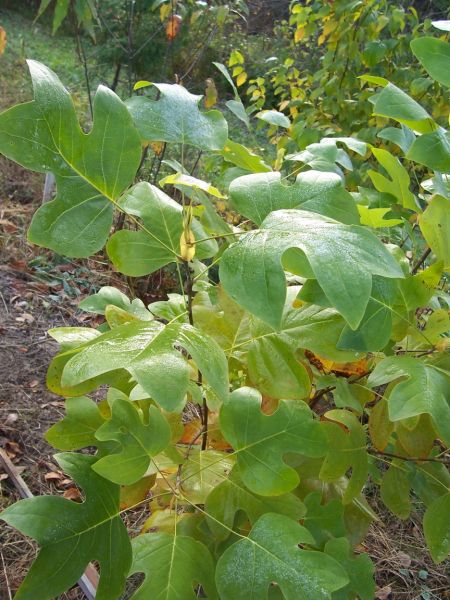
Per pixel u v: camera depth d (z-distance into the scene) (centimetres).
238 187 51
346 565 55
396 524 115
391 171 66
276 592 55
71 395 59
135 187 56
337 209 50
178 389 38
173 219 55
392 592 101
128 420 48
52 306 169
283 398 53
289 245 39
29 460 114
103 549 49
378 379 49
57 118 45
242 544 48
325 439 51
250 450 52
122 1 287
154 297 179
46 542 46
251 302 38
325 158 71
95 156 47
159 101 55
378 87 172
